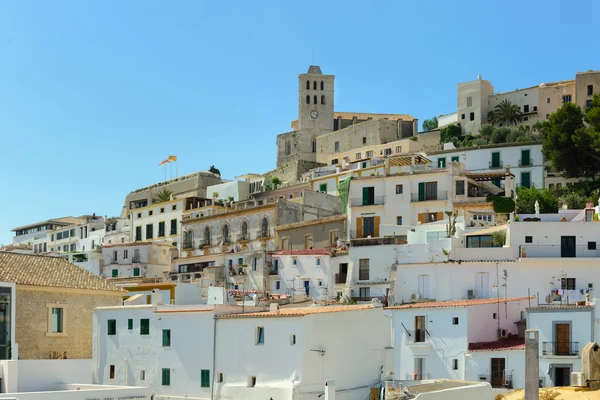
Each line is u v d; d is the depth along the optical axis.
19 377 57.81
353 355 66.38
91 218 174.38
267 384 65.31
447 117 179.25
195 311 71.19
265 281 99.94
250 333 67.25
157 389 72.56
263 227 112.19
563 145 122.62
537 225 77.50
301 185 132.50
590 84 153.62
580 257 75.25
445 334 66.88
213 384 68.81
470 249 78.25
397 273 79.56
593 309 62.16
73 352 77.25
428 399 52.03
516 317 69.31
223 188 148.00
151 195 160.75
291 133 184.25
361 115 195.88
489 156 128.12
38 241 175.00
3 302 69.88
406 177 101.00
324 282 93.75
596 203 110.38
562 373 62.19
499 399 49.97
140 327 74.81
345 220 103.00
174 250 123.38
